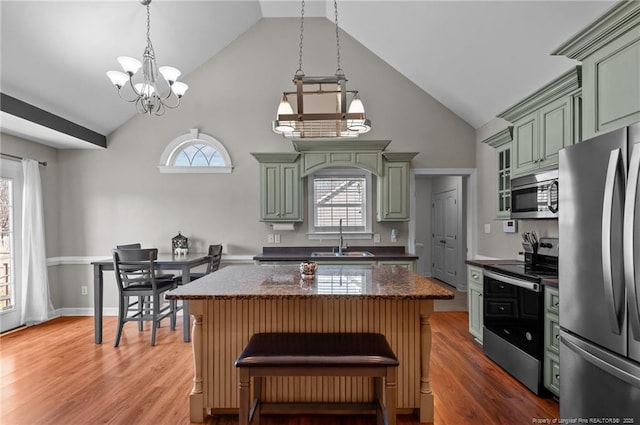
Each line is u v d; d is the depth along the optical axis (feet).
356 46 15.35
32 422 6.97
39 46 9.96
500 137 11.58
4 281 12.90
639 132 4.56
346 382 7.20
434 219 23.18
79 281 15.21
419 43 12.62
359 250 15.39
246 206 15.28
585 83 6.46
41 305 13.62
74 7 9.62
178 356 10.36
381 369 5.63
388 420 5.60
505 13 9.27
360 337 6.41
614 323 4.89
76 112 12.96
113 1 10.11
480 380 8.75
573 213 5.82
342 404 6.94
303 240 15.40
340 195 15.66
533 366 8.01
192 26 12.78
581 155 5.62
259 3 14.30
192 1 11.73
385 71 15.39
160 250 15.21
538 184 9.16
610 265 4.91
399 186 14.35
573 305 5.85
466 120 15.39
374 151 14.19
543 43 9.41
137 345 11.32
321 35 15.29
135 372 9.25
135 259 11.24
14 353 10.63
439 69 13.32
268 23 15.26
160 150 15.26
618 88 5.69
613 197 4.88
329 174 15.57
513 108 10.12
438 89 14.60
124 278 11.43
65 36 10.21
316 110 15.20
